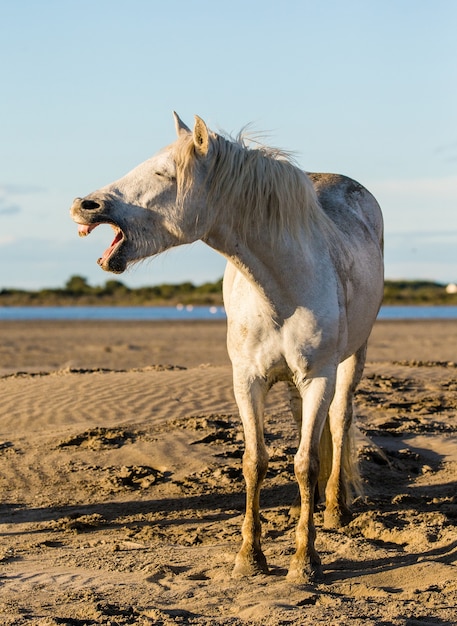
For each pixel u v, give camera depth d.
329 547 8.13
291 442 12.62
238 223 7.00
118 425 13.40
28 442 12.77
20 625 6.16
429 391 16.17
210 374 16.97
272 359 7.34
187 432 12.99
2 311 122.94
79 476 11.35
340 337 7.47
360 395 15.43
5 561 8.17
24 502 10.52
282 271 7.10
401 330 51.66
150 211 6.77
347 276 7.84
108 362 28.56
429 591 6.70
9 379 17.23
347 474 9.18
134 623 6.14
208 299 166.25
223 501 10.23
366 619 6.09
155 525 9.38
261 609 6.35
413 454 11.90
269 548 8.18
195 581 7.24
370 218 9.41
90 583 7.26
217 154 6.93
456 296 164.12
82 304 172.62
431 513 8.98
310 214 7.48
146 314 99.25
